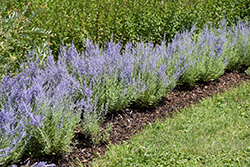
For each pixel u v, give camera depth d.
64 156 3.65
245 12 9.16
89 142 3.99
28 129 3.35
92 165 3.60
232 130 4.63
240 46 7.35
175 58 6.02
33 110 3.61
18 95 3.56
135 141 4.08
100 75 4.60
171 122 4.70
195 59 5.91
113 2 6.38
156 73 5.12
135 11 6.55
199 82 6.47
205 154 3.96
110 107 4.50
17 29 4.16
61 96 3.74
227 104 5.61
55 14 5.61
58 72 4.34
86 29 5.67
